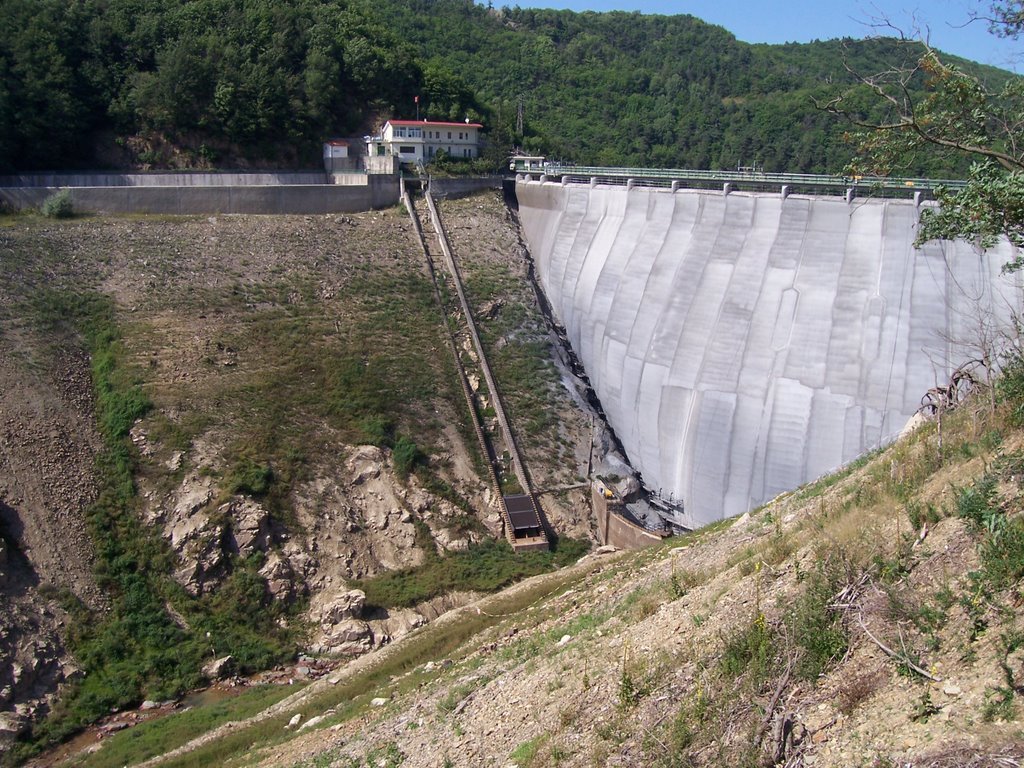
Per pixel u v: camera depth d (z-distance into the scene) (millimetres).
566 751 17797
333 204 84688
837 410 54719
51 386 56594
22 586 46344
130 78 89062
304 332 67062
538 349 72938
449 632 43500
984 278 51562
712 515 60000
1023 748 11188
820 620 15664
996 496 16188
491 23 157875
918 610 14688
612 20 177875
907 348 53031
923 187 53406
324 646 49875
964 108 20297
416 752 22609
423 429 63406
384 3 144250
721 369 60406
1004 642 12906
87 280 66000
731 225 64375
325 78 94812
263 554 52906
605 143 124375
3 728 40812
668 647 19531
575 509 62344
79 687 44344
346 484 58438
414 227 82500
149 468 54812
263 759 30672
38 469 51438
